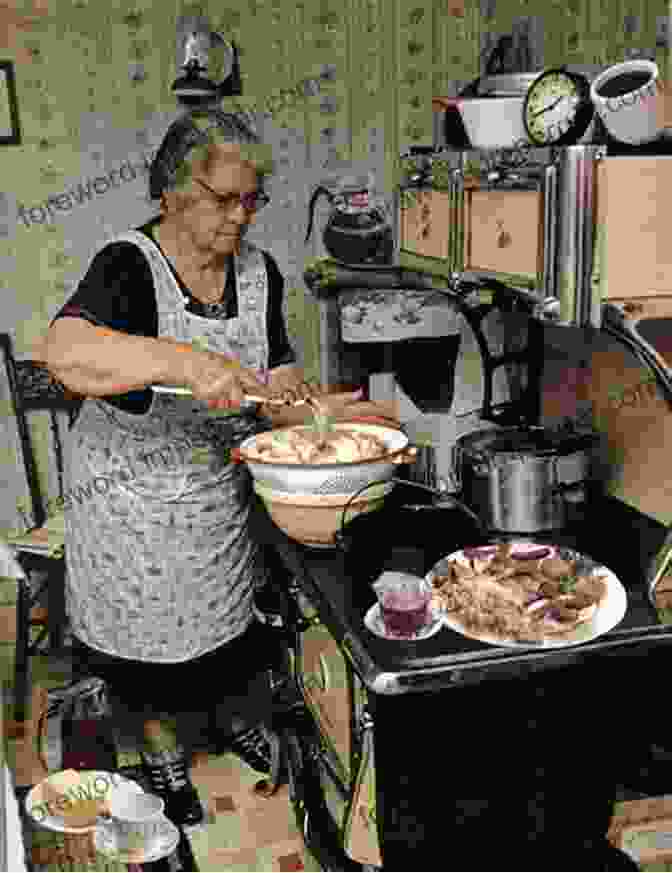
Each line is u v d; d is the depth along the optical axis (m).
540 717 1.67
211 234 2.16
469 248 2.00
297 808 2.23
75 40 3.09
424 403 2.51
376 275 2.49
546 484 2.00
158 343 2.05
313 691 2.04
